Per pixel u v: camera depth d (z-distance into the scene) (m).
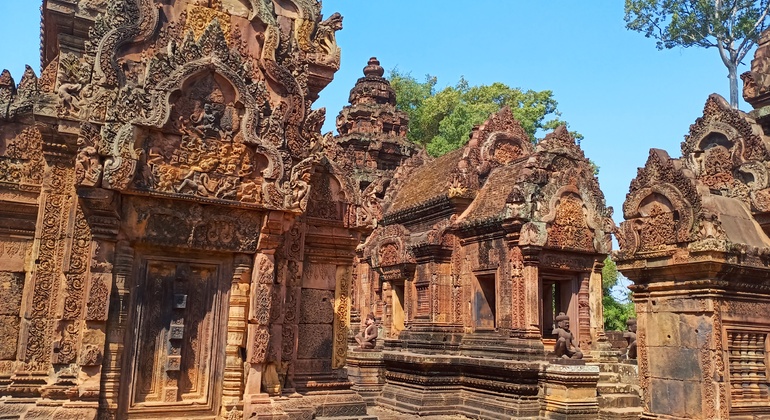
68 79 9.48
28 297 9.35
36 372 9.15
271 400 9.98
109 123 8.94
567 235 19.12
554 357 17.47
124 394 9.27
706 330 8.84
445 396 17.97
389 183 30.02
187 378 9.84
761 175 9.43
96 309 8.92
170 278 9.88
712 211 8.92
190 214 9.59
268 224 9.98
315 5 11.86
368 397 19.22
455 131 40.03
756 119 9.93
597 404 16.16
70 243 9.12
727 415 8.56
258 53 10.69
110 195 8.88
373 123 34.62
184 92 9.59
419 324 21.45
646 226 9.80
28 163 10.39
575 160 20.02
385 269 24.11
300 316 11.33
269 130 10.03
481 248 20.28
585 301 19.69
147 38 9.73
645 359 9.73
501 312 19.05
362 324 25.42
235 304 10.08
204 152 9.64
